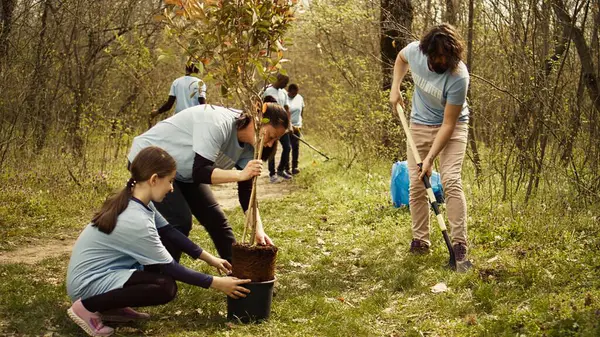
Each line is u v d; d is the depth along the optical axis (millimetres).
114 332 4160
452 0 9000
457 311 4461
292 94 12398
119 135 11531
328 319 4477
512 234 6109
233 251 4328
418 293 4965
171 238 4414
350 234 7074
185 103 9211
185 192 4820
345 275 5586
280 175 12070
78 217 8266
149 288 4016
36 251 6621
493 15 8023
